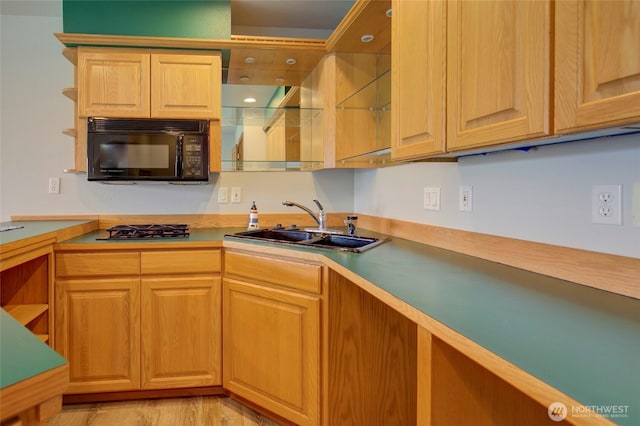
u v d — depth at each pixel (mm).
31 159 2766
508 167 1532
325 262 1784
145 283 2244
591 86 837
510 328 881
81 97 2432
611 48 793
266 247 2072
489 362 761
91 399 2293
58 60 2791
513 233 1515
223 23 2596
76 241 2227
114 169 2430
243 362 2209
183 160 2482
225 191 2951
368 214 2850
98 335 2217
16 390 592
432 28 1414
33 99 2768
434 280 1320
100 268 2201
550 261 1354
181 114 2516
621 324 906
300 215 3031
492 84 1125
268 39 2533
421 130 1492
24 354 688
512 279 1328
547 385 637
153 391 2342
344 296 1858
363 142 2566
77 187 2801
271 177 3010
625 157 1106
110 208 2832
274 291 2043
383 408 1927
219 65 2553
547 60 940
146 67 2480
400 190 2367
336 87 2553
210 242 2283
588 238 1222
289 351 1995
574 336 835
